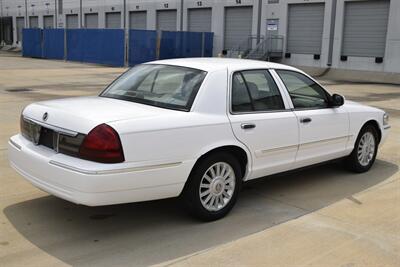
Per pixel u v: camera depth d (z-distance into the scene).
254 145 4.94
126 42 31.33
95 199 3.94
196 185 4.54
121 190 4.04
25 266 3.76
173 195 4.43
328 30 29.41
